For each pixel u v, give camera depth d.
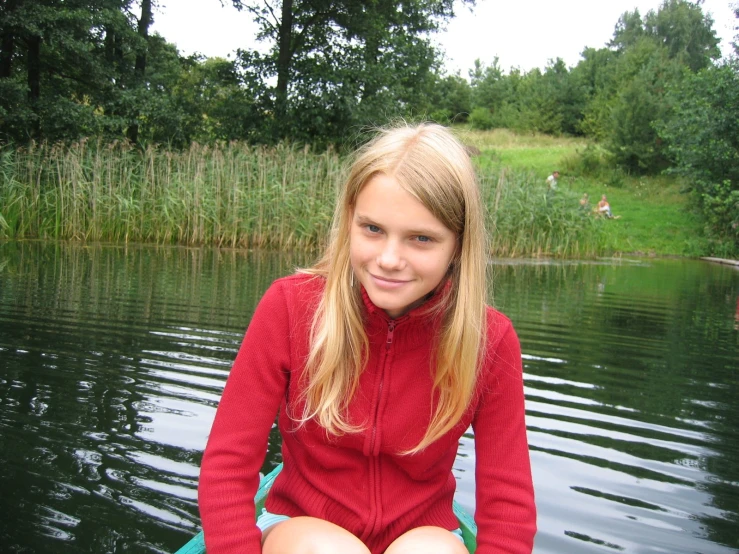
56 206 11.34
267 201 12.27
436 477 1.62
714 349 5.02
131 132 16.77
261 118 18.45
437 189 1.43
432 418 1.55
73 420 2.98
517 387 1.63
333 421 1.52
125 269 7.91
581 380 4.02
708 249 17.73
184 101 18.11
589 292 8.10
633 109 25.45
